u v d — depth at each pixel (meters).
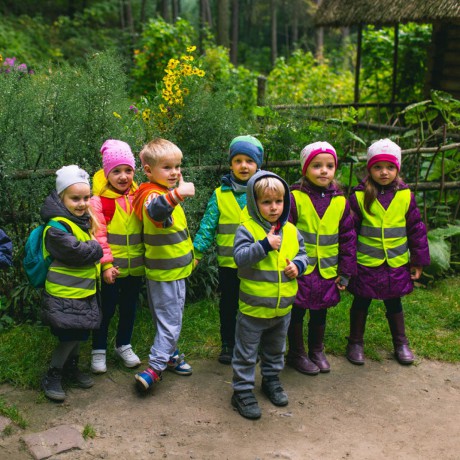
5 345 3.49
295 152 4.61
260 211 2.93
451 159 5.30
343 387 3.34
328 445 2.77
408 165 5.48
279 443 2.77
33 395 3.07
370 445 2.79
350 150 4.84
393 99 8.43
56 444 2.66
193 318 4.01
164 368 3.15
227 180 3.46
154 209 2.87
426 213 5.21
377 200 3.60
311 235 3.39
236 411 3.03
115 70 4.01
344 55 18.33
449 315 4.26
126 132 4.05
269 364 3.15
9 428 2.76
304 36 30.09
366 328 4.05
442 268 4.70
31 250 2.96
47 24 20.16
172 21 24.17
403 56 8.98
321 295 3.40
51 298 2.93
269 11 32.47
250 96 11.05
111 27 23.11
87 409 2.98
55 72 4.06
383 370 3.56
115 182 3.16
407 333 4.00
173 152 3.06
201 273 4.32
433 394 3.30
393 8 6.97
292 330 3.47
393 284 3.59
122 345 3.39
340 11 7.79
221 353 3.57
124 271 3.24
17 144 3.72
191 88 4.29
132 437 2.77
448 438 2.88
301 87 12.02
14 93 3.71
